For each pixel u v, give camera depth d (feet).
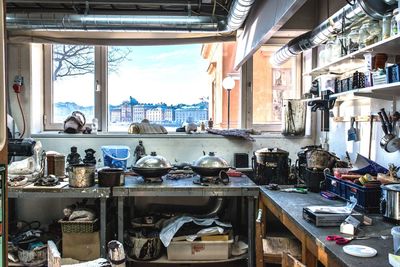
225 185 10.79
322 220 6.59
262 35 9.02
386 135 8.31
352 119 10.36
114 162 12.32
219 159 11.32
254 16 10.26
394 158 8.50
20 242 11.17
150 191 10.51
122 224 10.69
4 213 3.24
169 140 13.73
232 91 14.60
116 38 13.99
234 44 14.34
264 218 10.31
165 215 12.32
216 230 11.03
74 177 10.46
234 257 11.21
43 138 13.55
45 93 14.46
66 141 13.60
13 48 13.57
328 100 10.32
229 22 11.16
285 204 8.35
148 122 14.02
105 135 13.62
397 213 6.69
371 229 6.41
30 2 12.28
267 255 9.49
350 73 10.26
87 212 10.93
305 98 12.21
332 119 11.79
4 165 3.20
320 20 12.41
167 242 10.73
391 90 7.82
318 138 13.34
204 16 12.10
